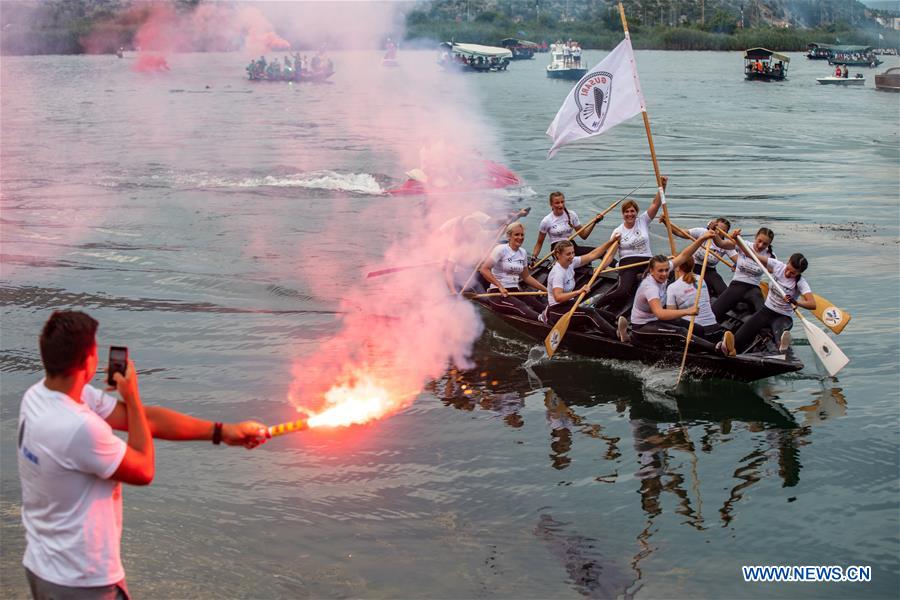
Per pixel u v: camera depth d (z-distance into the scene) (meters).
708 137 33.72
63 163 27.23
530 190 22.03
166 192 21.98
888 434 8.51
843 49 103.56
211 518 7.09
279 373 10.35
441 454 8.24
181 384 9.97
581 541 6.71
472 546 6.65
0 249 16.02
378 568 6.37
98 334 11.62
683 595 6.01
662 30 145.38
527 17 135.75
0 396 9.56
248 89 66.69
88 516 3.55
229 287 13.76
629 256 11.65
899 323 11.74
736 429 8.75
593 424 8.94
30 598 5.83
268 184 23.09
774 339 10.15
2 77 80.19
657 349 10.30
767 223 18.09
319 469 7.95
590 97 12.31
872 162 26.73
